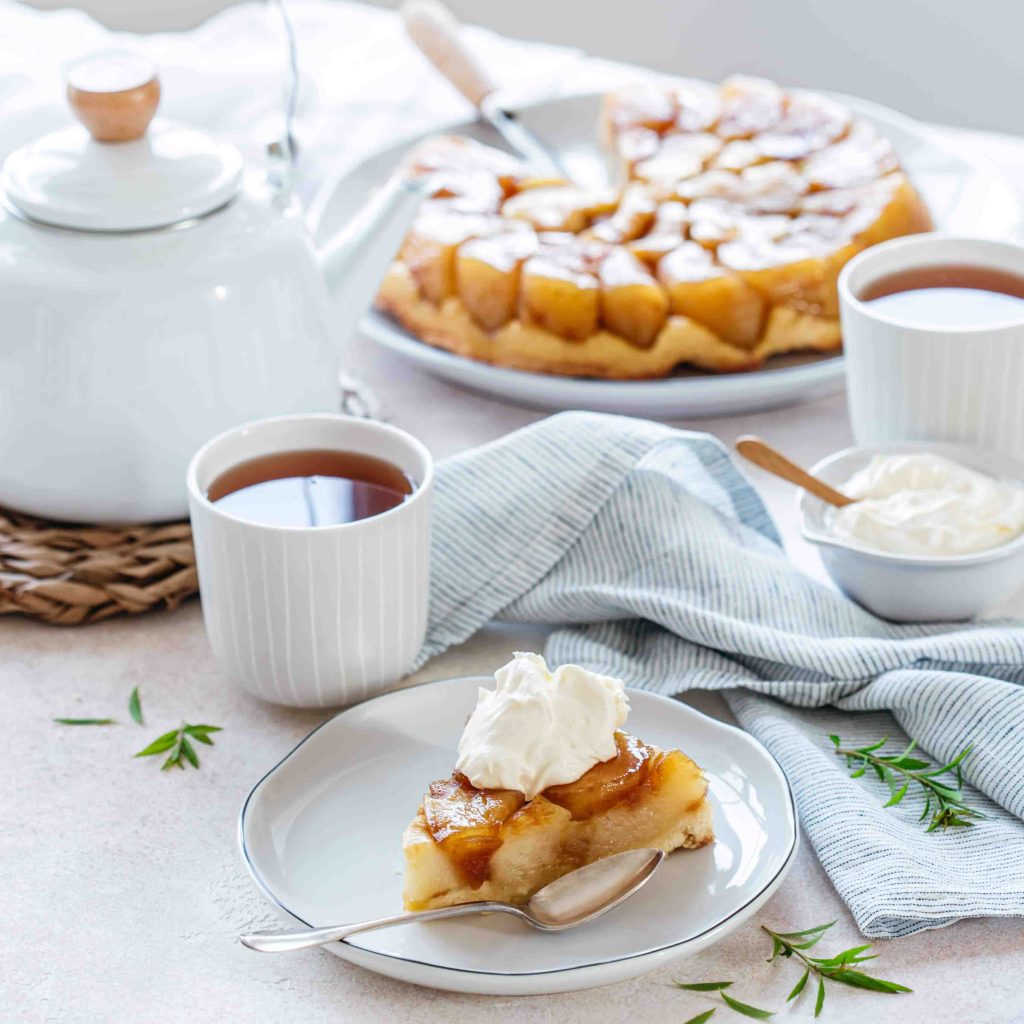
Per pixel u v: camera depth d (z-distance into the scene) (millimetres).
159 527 1353
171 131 1348
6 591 1314
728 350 1472
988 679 1236
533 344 1475
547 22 2752
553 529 1333
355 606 1242
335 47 1828
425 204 1554
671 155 1608
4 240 1309
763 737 1245
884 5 2564
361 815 1205
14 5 1853
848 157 1592
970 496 1305
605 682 1196
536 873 1171
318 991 1149
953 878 1173
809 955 1161
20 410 1314
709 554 1317
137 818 1224
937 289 1396
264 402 1339
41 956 1161
